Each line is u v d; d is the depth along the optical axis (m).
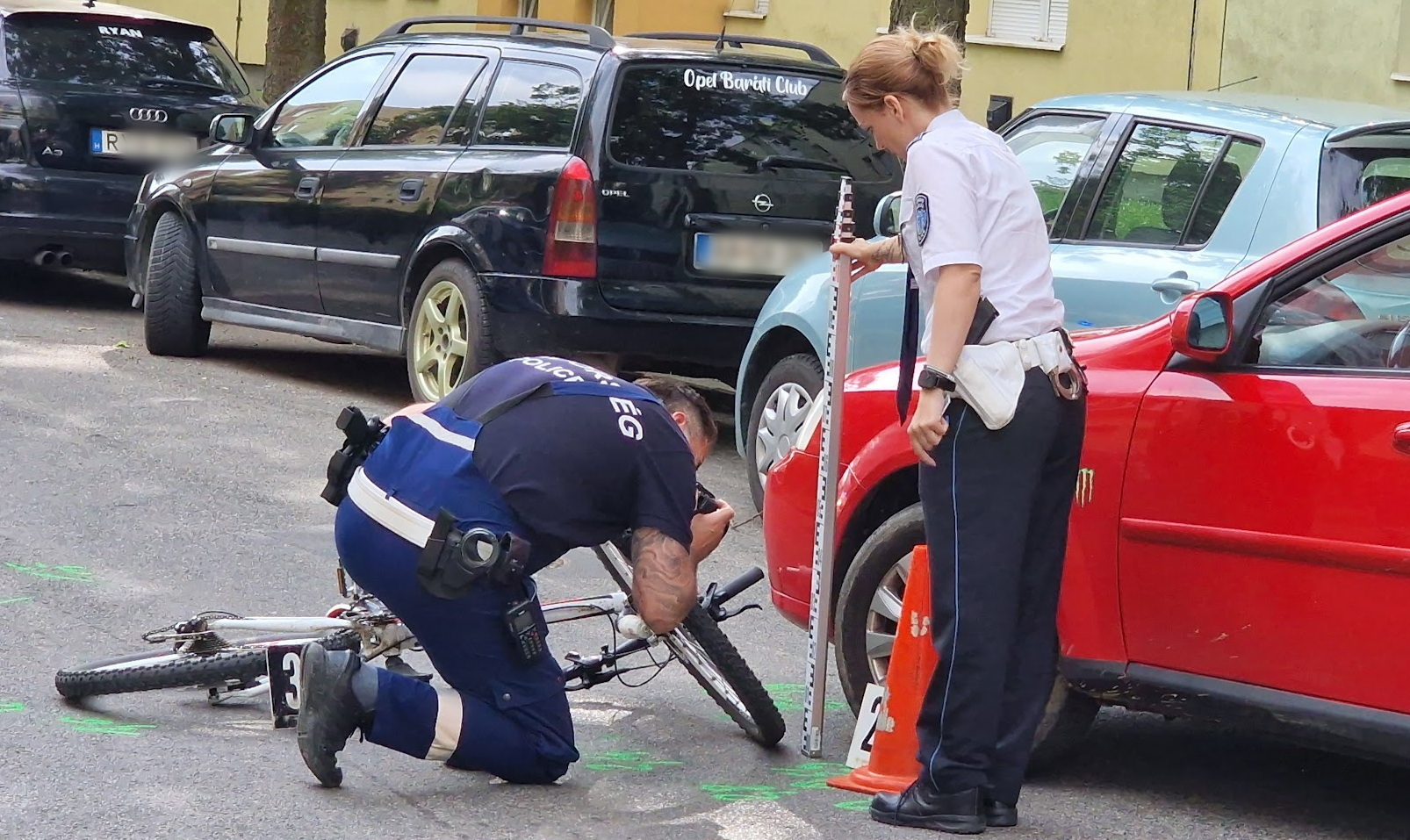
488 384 15.11
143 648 18.98
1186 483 14.82
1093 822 15.13
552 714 15.15
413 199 32.81
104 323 43.31
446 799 15.04
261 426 31.72
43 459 27.77
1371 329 14.41
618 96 30.75
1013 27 64.81
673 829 14.53
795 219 31.72
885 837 14.46
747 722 16.91
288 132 36.91
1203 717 14.98
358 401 34.94
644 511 14.80
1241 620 14.56
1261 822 15.39
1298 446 14.24
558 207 30.47
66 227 42.66
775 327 28.12
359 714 14.56
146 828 13.90
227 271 37.38
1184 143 23.33
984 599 14.15
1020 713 14.75
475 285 31.33
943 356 13.93
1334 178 21.56
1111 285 22.88
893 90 14.61
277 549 23.58
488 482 14.55
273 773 15.45
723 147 31.44
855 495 17.41
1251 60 59.28
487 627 14.66
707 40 33.81
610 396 14.92
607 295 30.67
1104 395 15.45
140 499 25.70
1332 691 14.12
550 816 14.70
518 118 32.03
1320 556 14.03
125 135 43.22
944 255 13.93
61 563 22.19
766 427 27.95
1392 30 56.62
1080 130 24.97
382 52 35.59
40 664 18.34
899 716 15.70
